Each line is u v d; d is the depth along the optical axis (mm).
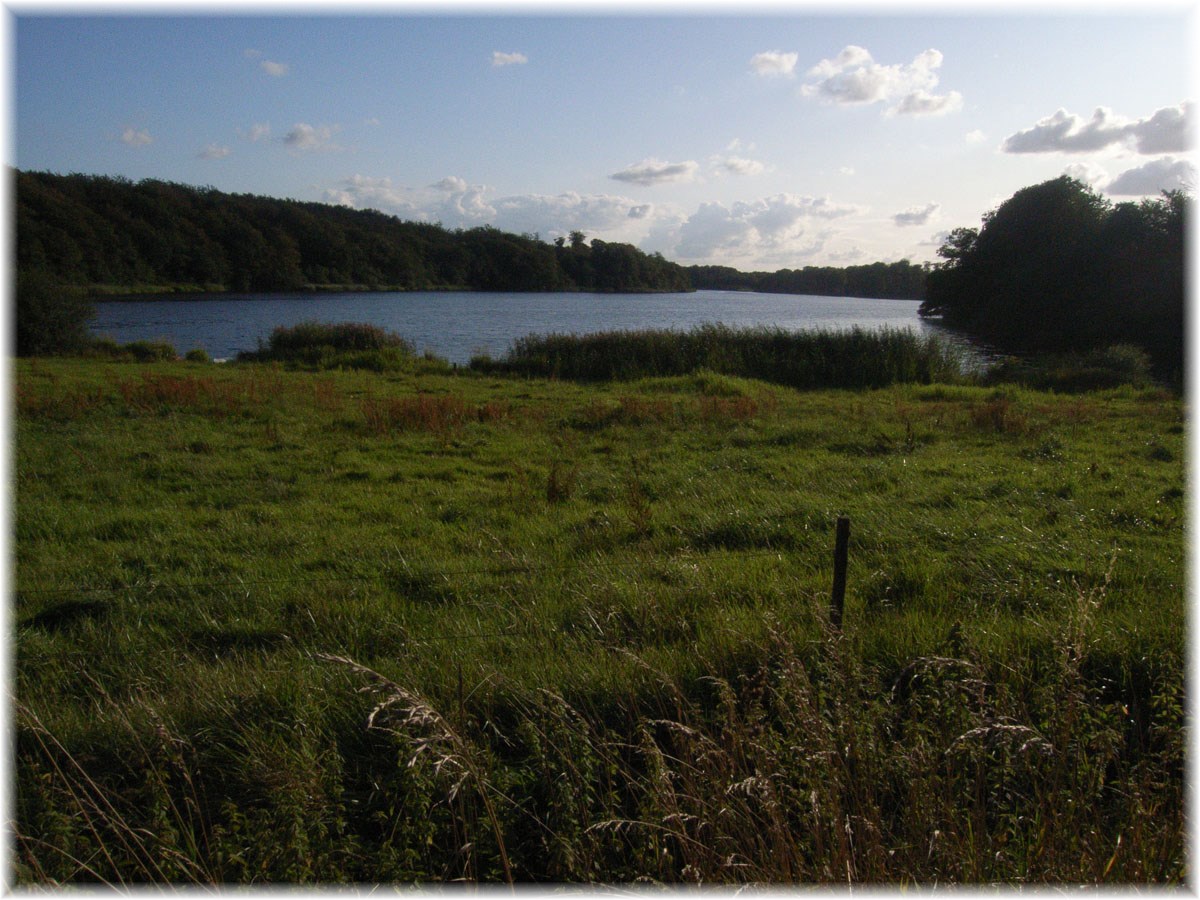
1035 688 4004
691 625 5086
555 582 5969
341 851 3143
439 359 27953
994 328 63062
